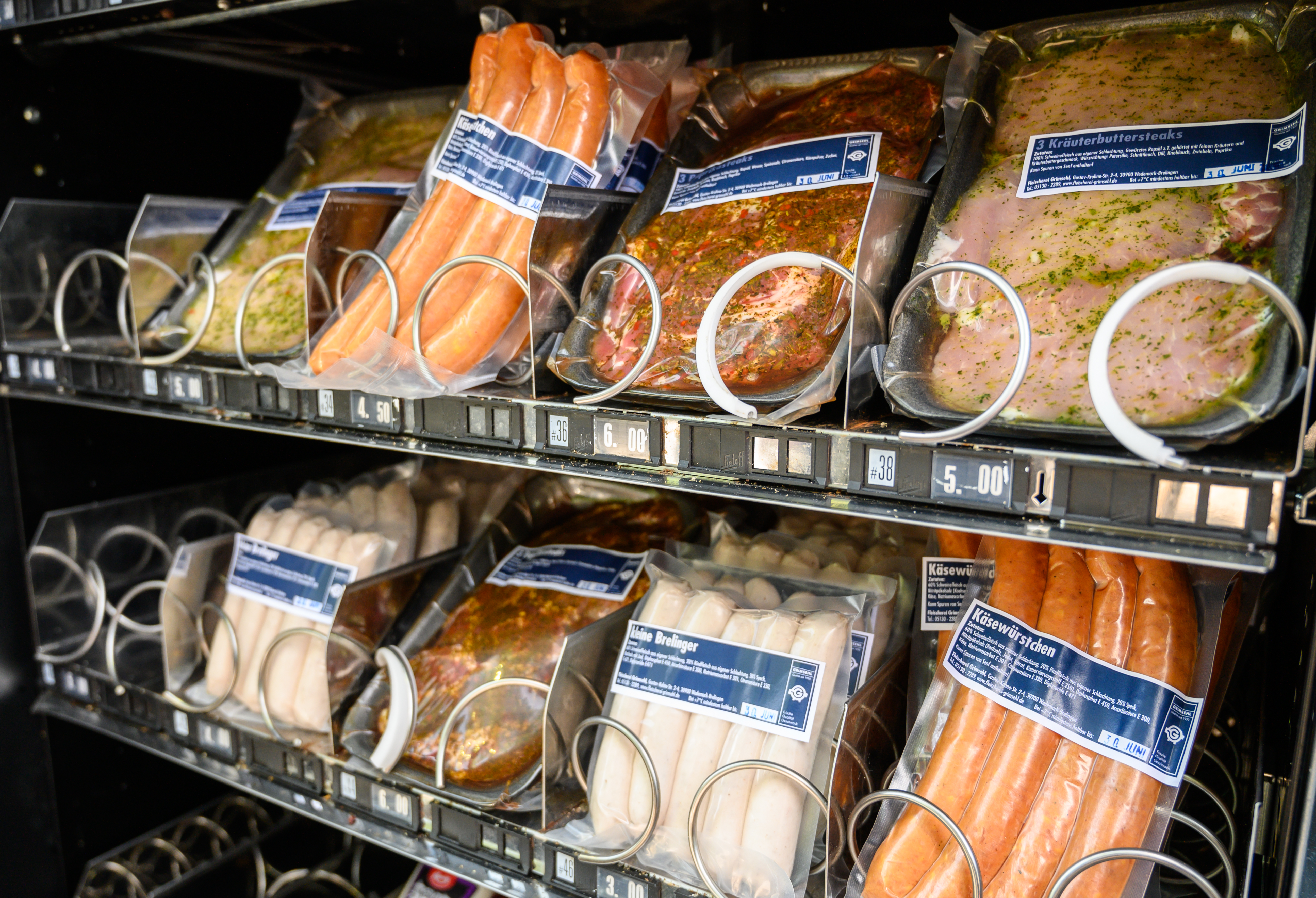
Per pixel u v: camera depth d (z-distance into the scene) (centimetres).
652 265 108
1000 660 89
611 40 147
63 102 165
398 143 154
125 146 175
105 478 177
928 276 77
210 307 126
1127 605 87
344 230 123
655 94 120
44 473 167
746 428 87
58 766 172
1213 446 74
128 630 167
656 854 98
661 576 114
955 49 106
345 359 107
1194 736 82
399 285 112
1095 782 83
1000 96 102
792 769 93
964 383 82
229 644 142
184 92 184
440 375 106
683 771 97
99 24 138
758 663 97
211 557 151
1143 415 71
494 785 114
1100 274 82
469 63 174
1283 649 102
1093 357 63
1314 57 82
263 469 209
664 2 128
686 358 96
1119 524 70
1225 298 75
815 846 98
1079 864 74
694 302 101
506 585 137
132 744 176
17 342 156
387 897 178
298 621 136
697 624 102
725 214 108
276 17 141
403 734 115
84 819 178
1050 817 82
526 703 119
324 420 120
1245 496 66
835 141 108
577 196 105
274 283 141
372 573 136
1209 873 96
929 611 104
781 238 101
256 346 130
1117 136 90
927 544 122
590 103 112
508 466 105
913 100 111
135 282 139
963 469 77
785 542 123
